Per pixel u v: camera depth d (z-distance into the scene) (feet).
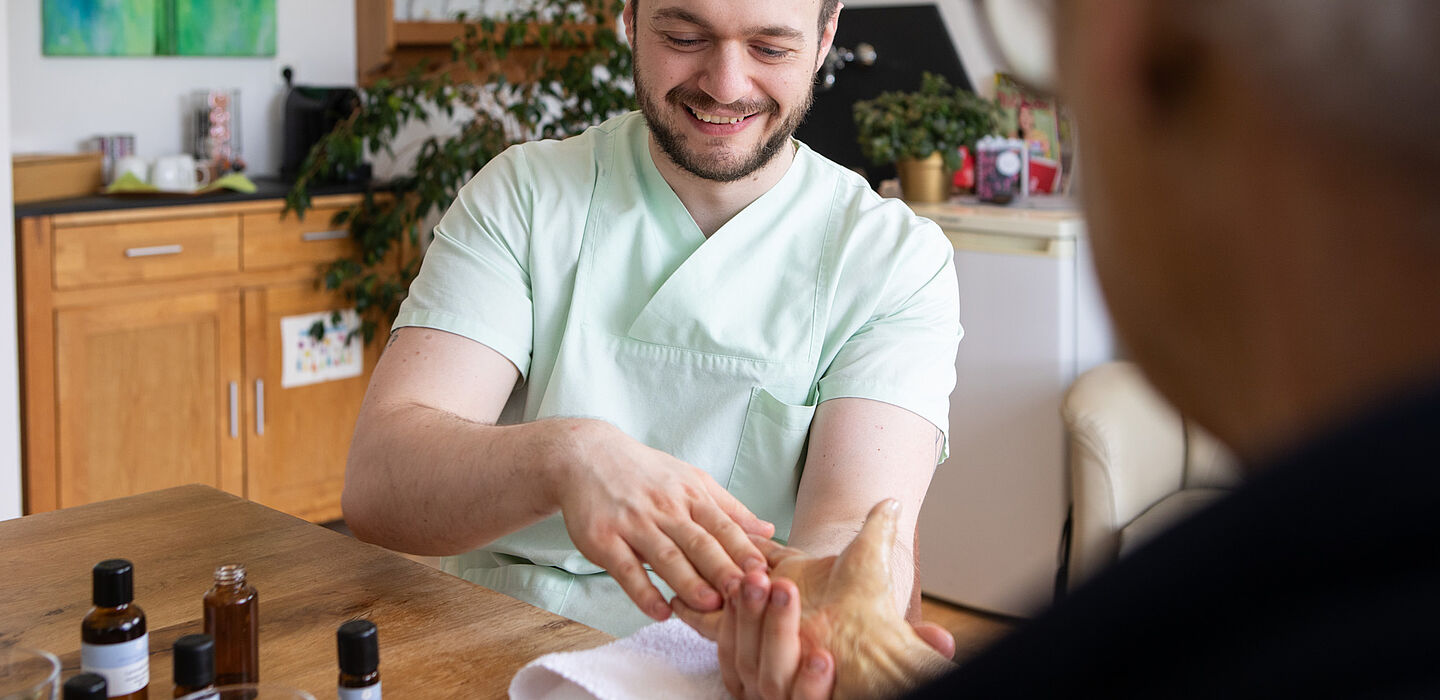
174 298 10.25
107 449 10.00
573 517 3.41
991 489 10.12
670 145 4.43
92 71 11.34
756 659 2.79
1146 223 0.83
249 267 10.70
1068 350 9.79
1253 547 0.77
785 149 4.67
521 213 4.73
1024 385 9.90
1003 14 0.88
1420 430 0.72
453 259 4.66
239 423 10.79
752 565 3.08
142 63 11.67
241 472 10.86
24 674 2.49
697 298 4.57
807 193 4.72
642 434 4.64
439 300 4.57
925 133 10.93
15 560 3.83
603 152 4.82
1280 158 0.75
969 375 10.15
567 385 4.58
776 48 4.26
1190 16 0.78
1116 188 0.84
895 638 2.68
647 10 4.30
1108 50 0.82
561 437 3.58
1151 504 7.98
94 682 2.35
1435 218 0.72
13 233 9.21
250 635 2.94
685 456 4.58
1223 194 0.78
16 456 9.23
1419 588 0.71
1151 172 0.82
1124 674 0.80
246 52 12.24
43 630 3.32
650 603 3.22
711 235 4.69
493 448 3.72
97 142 11.16
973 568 10.27
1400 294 0.74
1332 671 0.72
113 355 9.95
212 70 12.16
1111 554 0.91
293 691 2.38
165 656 3.15
